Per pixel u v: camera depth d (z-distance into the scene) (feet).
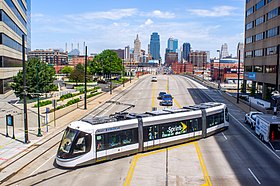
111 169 67.05
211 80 563.07
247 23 263.90
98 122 71.46
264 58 218.18
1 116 113.39
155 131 81.10
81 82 315.37
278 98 154.10
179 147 85.71
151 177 62.28
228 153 80.33
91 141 68.23
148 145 79.56
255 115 113.09
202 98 200.03
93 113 142.51
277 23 193.36
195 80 372.17
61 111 132.77
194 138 91.97
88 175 63.21
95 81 334.65
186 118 89.20
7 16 196.95
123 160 73.51
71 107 148.15
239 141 93.45
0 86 185.37
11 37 211.00
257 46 234.79
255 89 242.78
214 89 264.93
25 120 88.79
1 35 183.73
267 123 90.58
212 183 59.21
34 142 89.92
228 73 519.19
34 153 78.74
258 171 66.59
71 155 65.82
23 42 87.51
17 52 239.71
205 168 68.13
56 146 85.76
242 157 76.95
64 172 65.00
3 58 185.88
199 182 59.67
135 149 76.74
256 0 237.66
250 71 253.03
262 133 94.53
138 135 77.30
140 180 60.54
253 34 245.45
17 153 78.59
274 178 62.44
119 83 328.29
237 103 181.37
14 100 167.84
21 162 71.20
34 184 58.34
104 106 165.27
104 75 414.21
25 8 301.22
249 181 60.59
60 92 215.51
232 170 67.05
